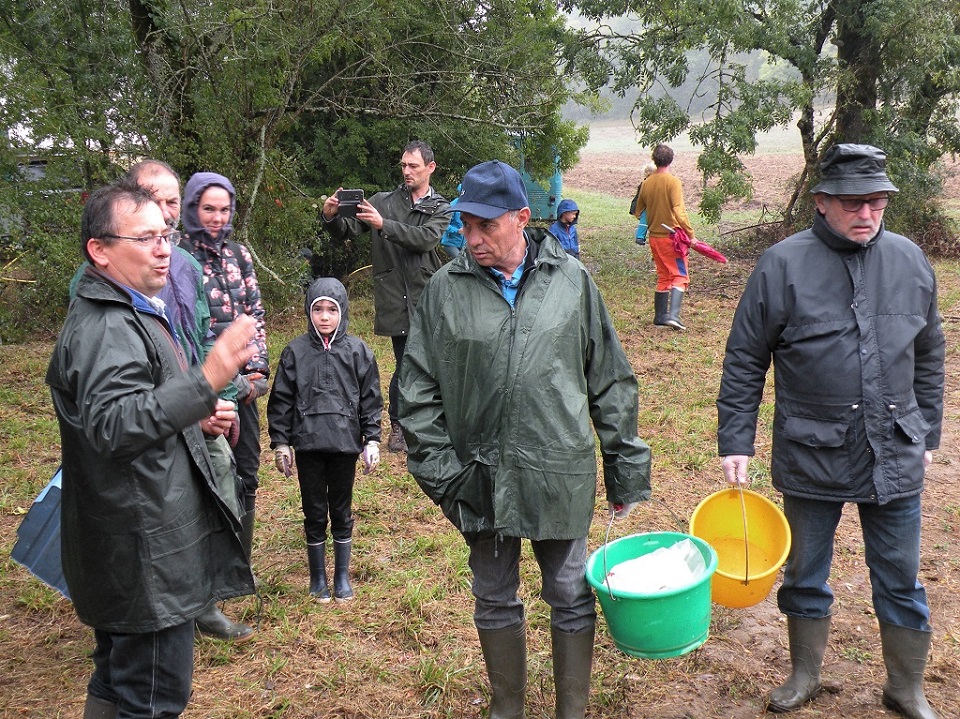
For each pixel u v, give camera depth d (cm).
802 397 316
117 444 224
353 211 564
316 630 396
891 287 308
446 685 354
